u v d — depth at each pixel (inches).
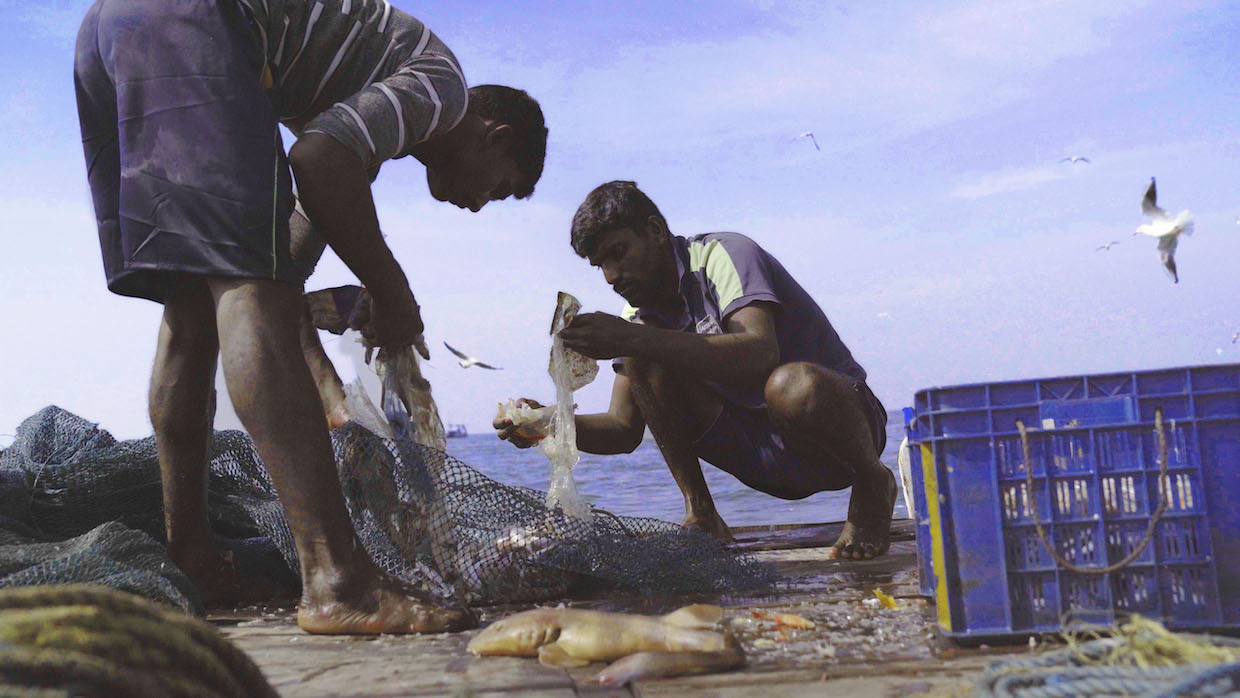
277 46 118.4
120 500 154.3
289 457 106.5
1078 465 89.5
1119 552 88.3
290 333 109.4
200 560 132.3
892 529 201.6
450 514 131.9
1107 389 89.6
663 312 182.1
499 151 139.0
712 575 132.8
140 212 109.9
